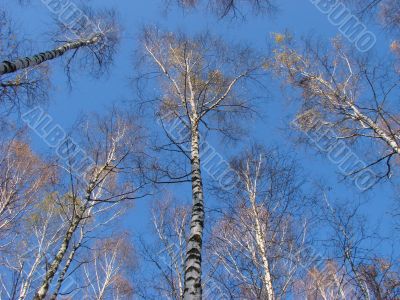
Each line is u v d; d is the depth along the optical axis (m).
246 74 9.76
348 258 5.68
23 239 10.07
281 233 6.95
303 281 6.50
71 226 7.92
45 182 9.95
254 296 6.19
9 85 7.54
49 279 7.08
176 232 8.25
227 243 7.29
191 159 6.66
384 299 5.14
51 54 8.05
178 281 7.07
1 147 9.46
